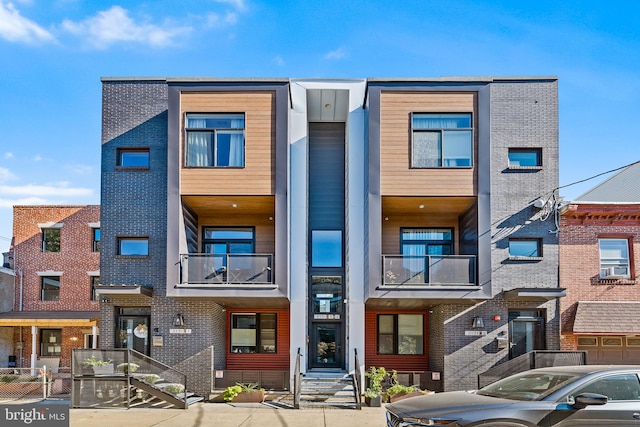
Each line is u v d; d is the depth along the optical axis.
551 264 15.16
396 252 16.36
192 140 14.41
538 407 6.86
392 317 17.45
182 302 15.20
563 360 13.95
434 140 14.28
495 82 15.72
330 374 15.34
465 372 14.77
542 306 15.09
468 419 6.78
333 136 17.50
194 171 14.23
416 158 14.21
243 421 11.62
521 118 15.55
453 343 14.93
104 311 15.35
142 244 15.67
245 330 17.23
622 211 15.26
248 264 14.02
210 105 14.38
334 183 17.23
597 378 7.12
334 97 16.08
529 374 8.09
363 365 14.99
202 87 14.39
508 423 6.73
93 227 22.41
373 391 13.84
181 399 13.22
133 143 15.74
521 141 15.49
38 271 22.19
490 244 13.91
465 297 13.70
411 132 14.23
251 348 17.14
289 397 14.41
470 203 14.91
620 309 14.97
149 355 15.30
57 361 21.14
